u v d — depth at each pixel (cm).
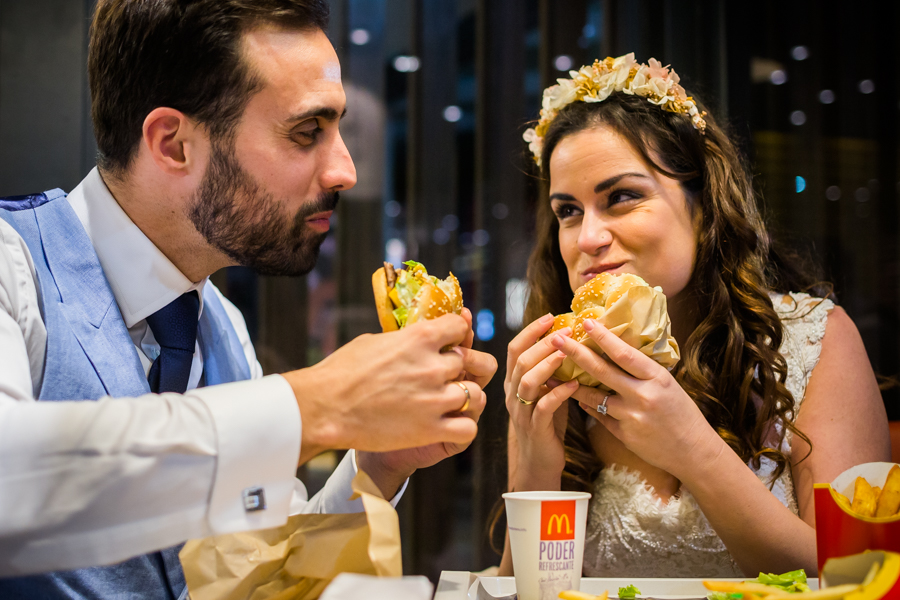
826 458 135
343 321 296
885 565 71
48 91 240
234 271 282
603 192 140
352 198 300
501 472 191
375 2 304
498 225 310
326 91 109
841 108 371
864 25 379
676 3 333
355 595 58
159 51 105
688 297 153
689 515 136
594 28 327
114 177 115
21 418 71
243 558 84
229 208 111
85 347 103
